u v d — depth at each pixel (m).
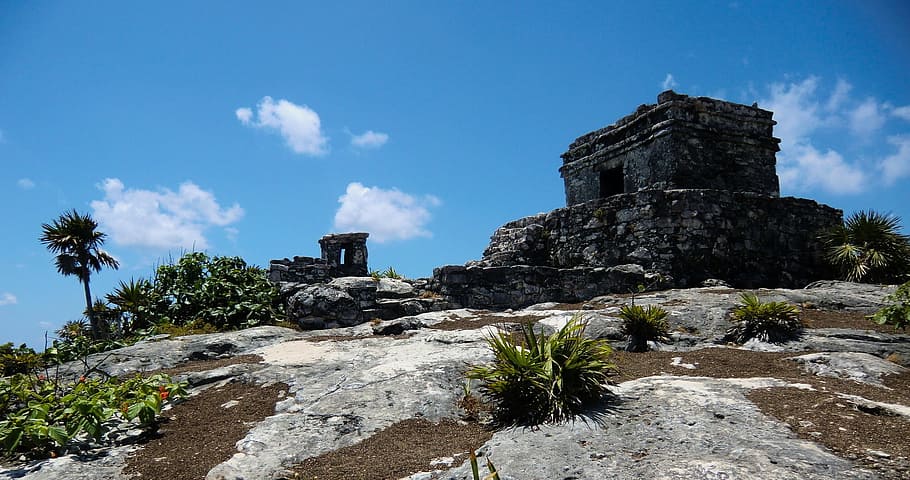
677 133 15.22
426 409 6.16
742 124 16.38
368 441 5.45
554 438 5.02
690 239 13.39
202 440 5.72
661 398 5.77
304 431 5.68
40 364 8.64
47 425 5.42
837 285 11.86
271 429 5.76
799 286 14.37
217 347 9.58
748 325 8.55
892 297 8.74
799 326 8.51
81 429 5.52
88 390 6.36
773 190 16.69
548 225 16.36
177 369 8.52
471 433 5.64
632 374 7.11
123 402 6.09
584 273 13.43
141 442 5.71
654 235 13.68
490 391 6.29
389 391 6.60
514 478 4.34
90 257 14.62
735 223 14.02
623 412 5.51
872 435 4.59
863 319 9.02
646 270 13.59
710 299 10.34
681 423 5.07
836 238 14.45
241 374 7.73
